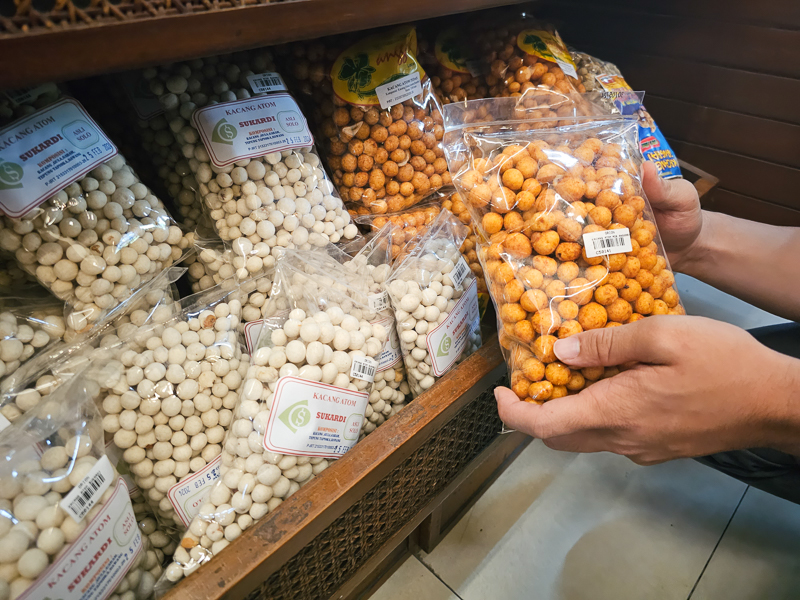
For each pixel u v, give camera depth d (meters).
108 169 0.73
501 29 1.14
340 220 0.96
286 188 0.89
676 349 0.58
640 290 0.74
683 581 0.99
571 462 1.20
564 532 1.07
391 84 0.97
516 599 0.96
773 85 1.41
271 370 0.72
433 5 0.64
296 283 0.81
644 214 0.81
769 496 1.14
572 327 0.70
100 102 0.89
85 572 0.55
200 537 0.67
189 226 0.93
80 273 0.69
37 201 0.64
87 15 0.39
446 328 0.89
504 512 1.10
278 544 0.60
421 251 0.93
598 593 0.97
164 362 0.73
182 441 0.71
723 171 1.62
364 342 0.80
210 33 0.46
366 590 0.96
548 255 0.73
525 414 0.67
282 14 0.50
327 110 0.98
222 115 0.81
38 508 0.54
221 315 0.79
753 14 1.36
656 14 1.50
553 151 0.79
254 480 0.68
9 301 0.71
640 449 0.68
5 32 0.36
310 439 0.71
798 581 0.99
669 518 1.10
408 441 0.73
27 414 0.61
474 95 1.17
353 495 0.68
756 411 0.59
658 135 1.28
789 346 1.13
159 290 0.79
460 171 0.85
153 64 0.45
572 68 1.16
